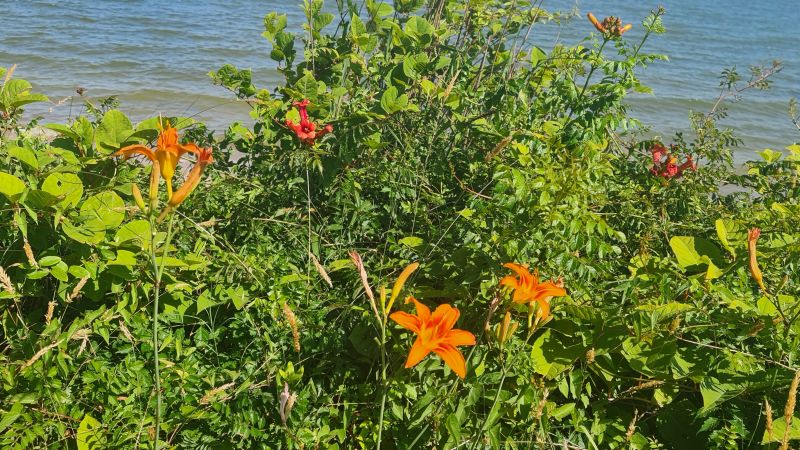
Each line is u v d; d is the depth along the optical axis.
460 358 2.15
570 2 37.16
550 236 3.13
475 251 3.32
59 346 2.66
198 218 3.77
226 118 12.42
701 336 3.17
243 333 3.06
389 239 3.81
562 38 23.77
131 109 13.24
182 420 2.67
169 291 2.99
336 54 4.87
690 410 3.06
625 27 4.88
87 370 2.75
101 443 2.57
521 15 5.70
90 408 2.74
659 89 19.64
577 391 3.00
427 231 3.99
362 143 4.38
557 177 3.16
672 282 3.26
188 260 3.13
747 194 4.84
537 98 4.93
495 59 5.51
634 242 4.09
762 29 37.81
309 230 3.65
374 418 2.92
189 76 16.38
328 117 4.56
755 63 27.11
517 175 3.14
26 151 3.25
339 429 2.82
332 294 3.43
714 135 5.11
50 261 2.85
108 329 2.89
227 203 3.95
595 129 4.64
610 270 3.36
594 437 2.96
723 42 32.44
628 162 4.95
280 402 2.46
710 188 4.80
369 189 4.27
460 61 5.23
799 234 3.59
